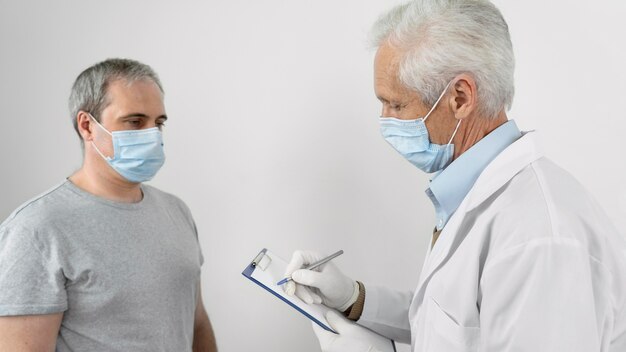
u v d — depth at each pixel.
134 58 1.77
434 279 1.04
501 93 0.98
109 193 1.32
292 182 1.79
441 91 0.99
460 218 1.01
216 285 1.84
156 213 1.38
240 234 1.82
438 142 1.04
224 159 1.79
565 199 0.89
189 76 1.77
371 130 1.73
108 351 1.22
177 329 1.35
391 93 1.03
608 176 1.67
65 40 1.77
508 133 1.03
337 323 1.33
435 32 0.96
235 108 1.77
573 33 1.63
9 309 1.10
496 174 0.98
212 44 1.76
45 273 1.15
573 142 1.67
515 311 0.83
